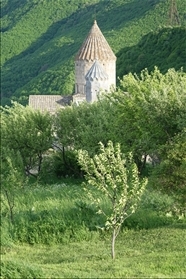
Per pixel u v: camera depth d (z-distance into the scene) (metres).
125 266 18.56
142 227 25.61
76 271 17.53
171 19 133.12
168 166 25.12
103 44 78.50
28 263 18.25
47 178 45.19
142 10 166.62
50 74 140.62
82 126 42.06
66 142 44.16
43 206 29.03
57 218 25.55
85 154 22.31
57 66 145.62
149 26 156.75
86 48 78.06
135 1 178.38
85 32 177.00
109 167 20.73
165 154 26.12
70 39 176.38
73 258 20.97
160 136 27.62
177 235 23.06
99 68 70.31
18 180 26.83
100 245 23.33
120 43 152.12
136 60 96.62
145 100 27.72
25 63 173.88
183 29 93.94
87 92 70.31
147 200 28.33
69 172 45.09
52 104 75.31
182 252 20.27
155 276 16.88
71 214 26.14
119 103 34.19
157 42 95.88
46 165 45.31
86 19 191.62
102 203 27.64
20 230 24.84
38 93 135.38
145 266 18.44
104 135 40.28
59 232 24.70
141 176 36.81
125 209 21.05
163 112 26.64
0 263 17.23
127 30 157.50
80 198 30.31
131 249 21.80
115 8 180.38
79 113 43.69
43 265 18.97
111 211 26.25
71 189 34.72
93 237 24.64
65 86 131.88
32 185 37.22
